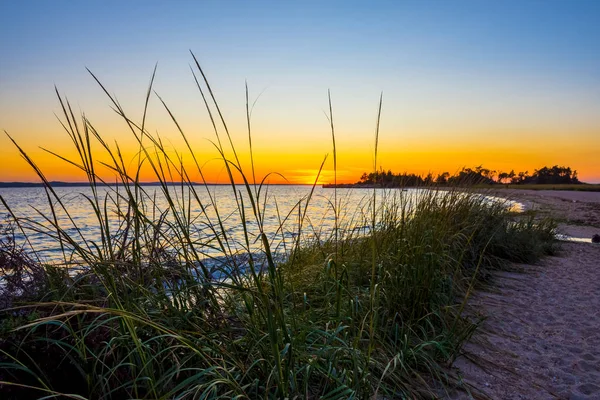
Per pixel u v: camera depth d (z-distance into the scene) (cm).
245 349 241
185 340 201
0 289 250
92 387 213
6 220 263
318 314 314
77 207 2806
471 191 658
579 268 700
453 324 343
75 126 212
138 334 231
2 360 208
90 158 219
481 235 654
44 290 256
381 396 258
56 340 210
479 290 521
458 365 315
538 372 312
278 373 200
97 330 229
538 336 382
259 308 225
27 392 210
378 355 296
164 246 261
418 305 354
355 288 368
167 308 245
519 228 842
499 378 300
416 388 270
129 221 248
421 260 366
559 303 486
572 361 332
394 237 402
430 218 462
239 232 822
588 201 3206
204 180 233
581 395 280
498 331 389
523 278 608
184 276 247
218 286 239
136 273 245
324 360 250
